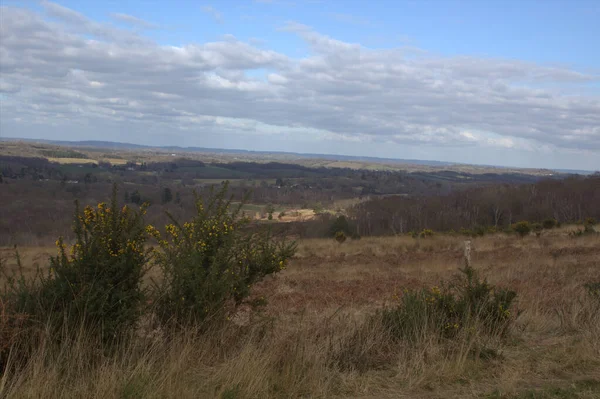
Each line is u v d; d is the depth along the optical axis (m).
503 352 5.70
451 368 5.07
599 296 7.51
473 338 5.57
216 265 5.14
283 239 6.20
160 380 4.15
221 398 4.08
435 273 15.00
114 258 4.65
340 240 30.95
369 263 19.36
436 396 4.55
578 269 14.38
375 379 4.87
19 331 4.09
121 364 4.19
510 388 4.62
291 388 4.41
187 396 4.00
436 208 47.62
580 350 5.62
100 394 3.85
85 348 4.22
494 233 32.66
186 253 5.14
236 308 5.48
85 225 4.74
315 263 19.97
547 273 13.26
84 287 4.41
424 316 5.80
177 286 4.98
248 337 5.09
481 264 16.61
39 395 3.76
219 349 4.83
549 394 4.55
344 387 4.65
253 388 4.22
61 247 4.75
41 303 4.43
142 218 5.03
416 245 27.03
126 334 4.56
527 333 6.61
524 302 7.91
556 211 46.19
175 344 4.60
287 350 4.94
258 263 5.62
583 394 4.55
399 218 45.09
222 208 5.62
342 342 5.38
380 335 5.53
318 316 7.39
